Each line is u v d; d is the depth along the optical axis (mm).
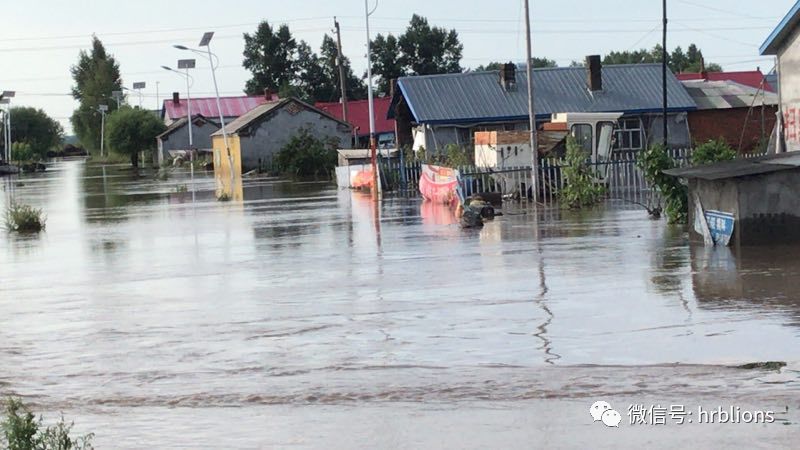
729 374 13523
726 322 16812
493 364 14820
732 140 65375
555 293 20453
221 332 18219
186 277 25656
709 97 66500
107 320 20094
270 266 26938
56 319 20531
